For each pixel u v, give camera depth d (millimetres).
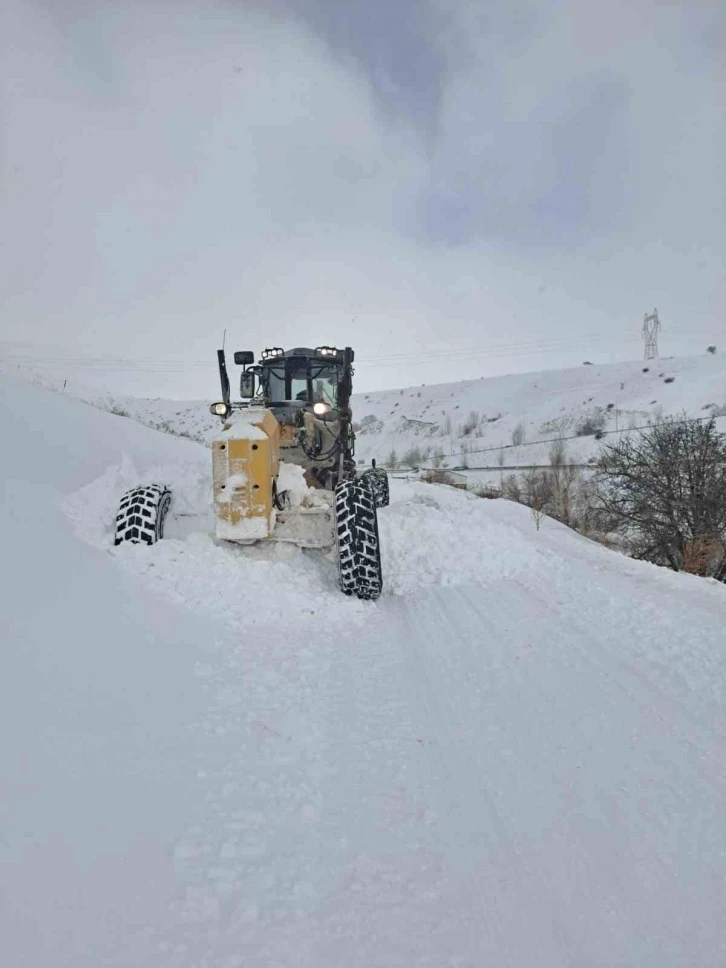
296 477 5250
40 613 2809
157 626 3357
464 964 1493
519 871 1855
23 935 1255
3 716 1970
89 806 1753
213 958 1376
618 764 2480
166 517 5059
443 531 7277
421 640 3947
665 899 1758
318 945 1497
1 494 4402
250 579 4484
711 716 2934
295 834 1930
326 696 3002
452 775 2367
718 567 9844
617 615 4551
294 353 7160
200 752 2271
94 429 8727
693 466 11016
